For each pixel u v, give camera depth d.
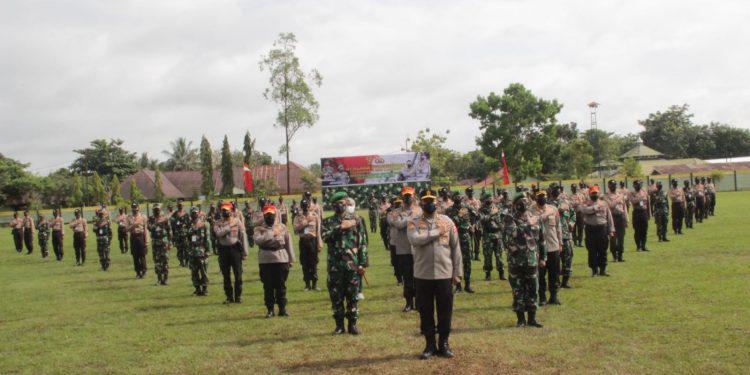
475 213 13.55
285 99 60.97
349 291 9.41
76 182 67.56
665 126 119.75
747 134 114.00
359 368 7.52
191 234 14.22
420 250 7.89
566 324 9.38
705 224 26.41
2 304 14.05
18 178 65.62
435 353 7.93
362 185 55.84
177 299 13.73
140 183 79.12
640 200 18.11
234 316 11.34
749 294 10.82
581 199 21.02
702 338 8.17
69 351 9.12
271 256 11.01
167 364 8.16
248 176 55.56
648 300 10.77
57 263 24.38
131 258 24.86
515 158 72.81
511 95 72.94
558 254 10.91
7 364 8.52
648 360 7.34
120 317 11.75
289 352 8.45
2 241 39.97
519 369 7.20
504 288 13.16
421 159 55.56
